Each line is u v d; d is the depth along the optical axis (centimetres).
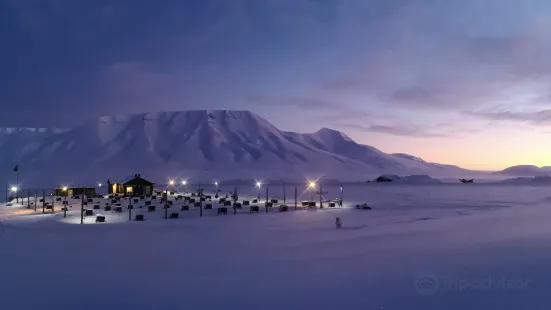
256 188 16225
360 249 1897
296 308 1023
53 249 2338
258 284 1275
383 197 8431
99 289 1282
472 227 2675
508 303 965
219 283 1310
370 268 1409
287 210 5625
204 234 3058
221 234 3028
